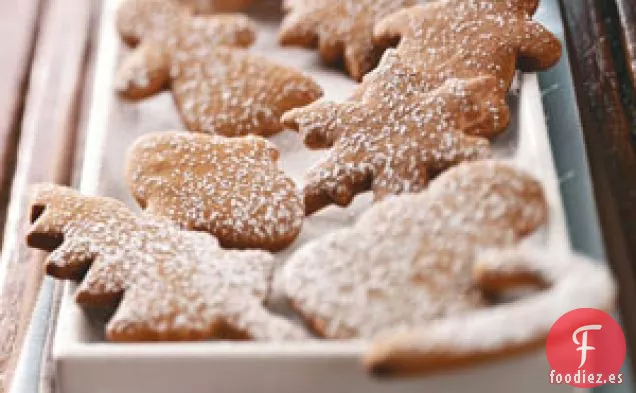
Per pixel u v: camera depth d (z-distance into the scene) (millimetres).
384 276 445
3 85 620
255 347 431
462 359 408
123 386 439
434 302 438
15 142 599
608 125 511
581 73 535
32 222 494
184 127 539
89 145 536
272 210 483
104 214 486
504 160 491
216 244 474
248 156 500
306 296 448
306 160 517
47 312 506
